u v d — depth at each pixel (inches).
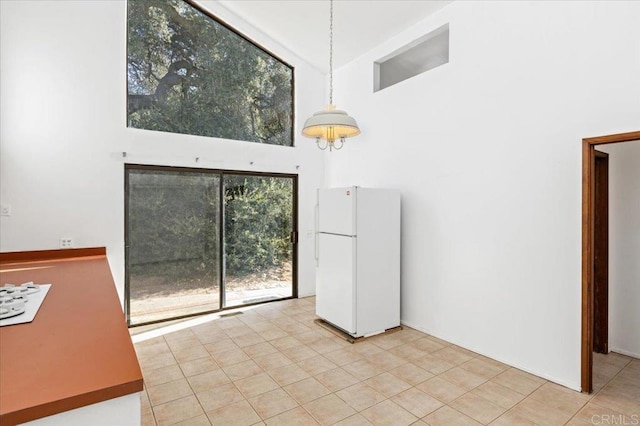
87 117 135.6
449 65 134.3
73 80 132.7
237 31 176.1
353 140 185.9
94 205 137.2
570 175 100.0
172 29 158.4
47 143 128.1
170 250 158.6
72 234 133.2
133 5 148.4
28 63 124.4
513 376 107.0
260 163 182.9
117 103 141.8
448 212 134.6
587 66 96.3
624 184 123.0
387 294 146.0
